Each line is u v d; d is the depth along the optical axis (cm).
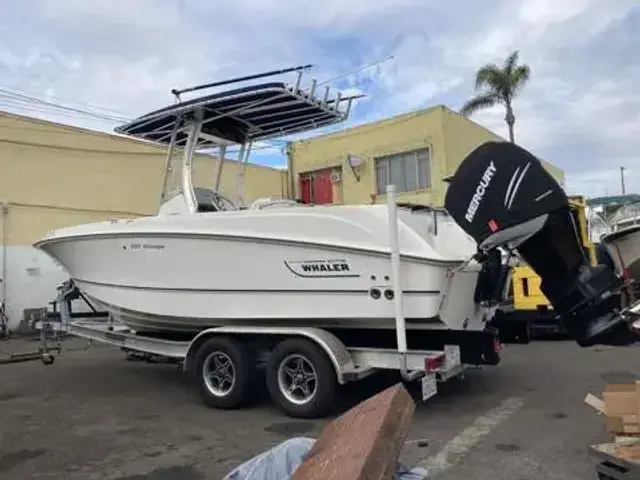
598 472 382
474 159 538
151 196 1867
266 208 673
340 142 1986
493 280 623
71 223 1681
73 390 817
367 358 634
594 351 1005
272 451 340
